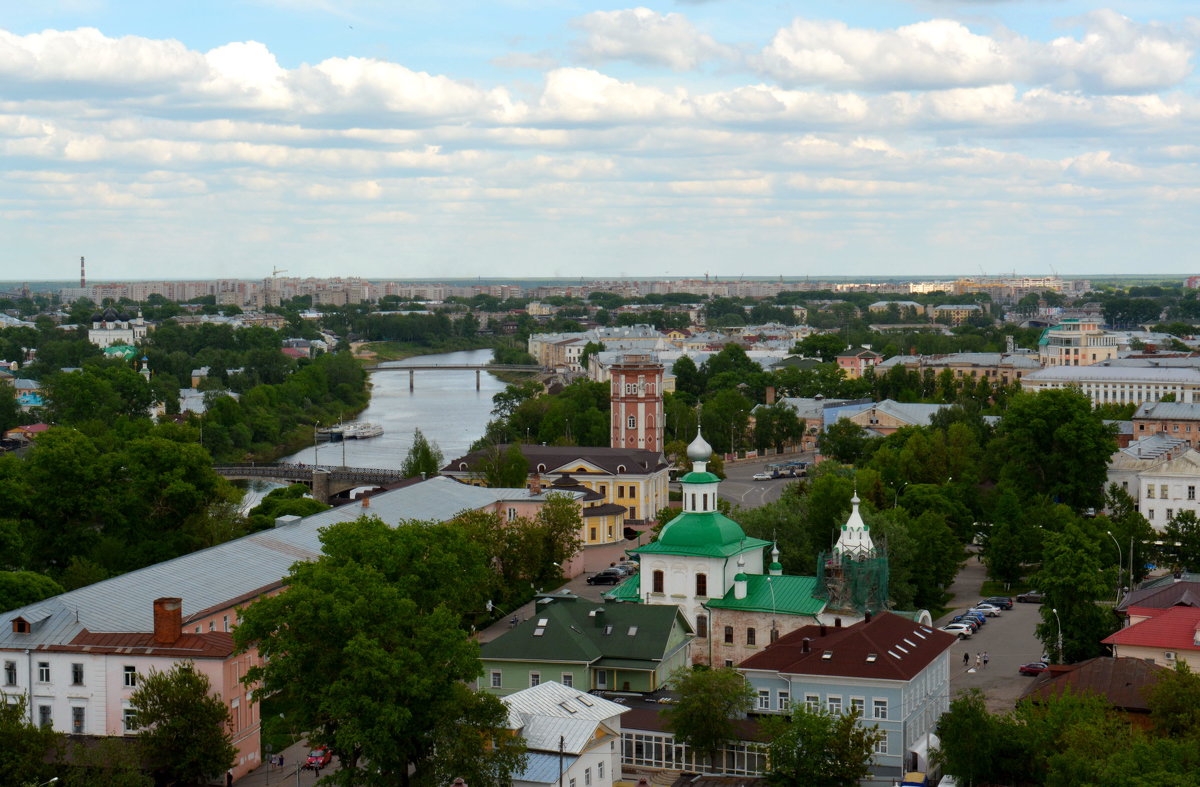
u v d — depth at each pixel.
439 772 142.38
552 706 157.38
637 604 191.62
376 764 151.50
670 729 166.88
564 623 186.12
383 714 146.25
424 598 173.38
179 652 165.38
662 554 198.88
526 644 183.50
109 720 167.12
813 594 194.00
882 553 197.50
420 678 150.88
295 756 174.25
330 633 156.00
